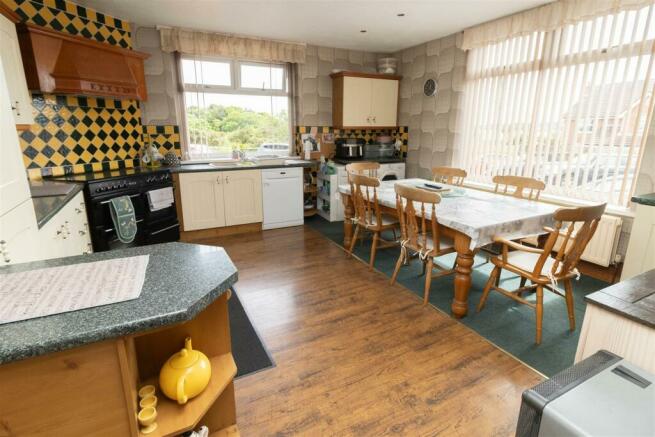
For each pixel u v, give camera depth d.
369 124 5.01
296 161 4.72
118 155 3.69
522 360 1.99
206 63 4.24
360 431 1.53
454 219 2.26
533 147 3.50
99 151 3.50
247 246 3.87
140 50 3.83
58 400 0.78
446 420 1.58
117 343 0.79
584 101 3.07
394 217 3.33
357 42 4.62
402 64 5.09
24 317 0.78
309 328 2.30
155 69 3.93
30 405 0.76
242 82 4.51
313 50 4.77
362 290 2.84
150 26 3.82
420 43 4.66
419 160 4.98
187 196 3.91
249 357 2.01
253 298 2.70
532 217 2.34
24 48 2.64
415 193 2.39
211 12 3.42
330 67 4.95
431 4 3.21
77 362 0.77
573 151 3.19
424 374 1.88
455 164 4.41
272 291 2.82
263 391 1.76
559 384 0.92
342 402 1.69
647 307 0.99
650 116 2.62
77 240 2.50
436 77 4.53
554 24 3.13
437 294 2.77
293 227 4.60
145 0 3.08
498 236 2.21
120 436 0.86
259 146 4.82
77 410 0.80
